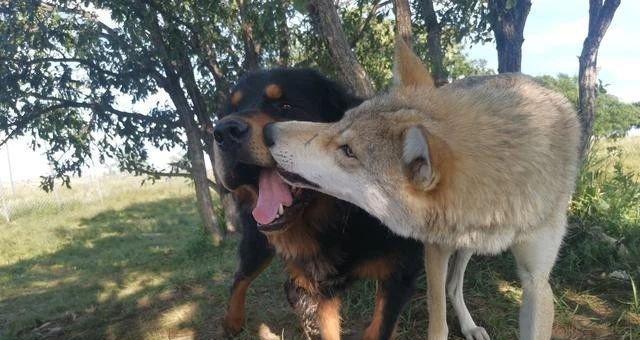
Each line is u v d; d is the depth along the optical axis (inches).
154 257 88.9
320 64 73.6
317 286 35.9
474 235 28.1
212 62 80.4
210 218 85.5
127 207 167.2
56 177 86.2
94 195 201.5
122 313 57.0
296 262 35.8
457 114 28.4
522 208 27.5
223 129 30.6
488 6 60.1
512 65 56.9
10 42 72.4
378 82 76.1
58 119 82.0
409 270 35.2
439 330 32.8
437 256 32.1
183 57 79.0
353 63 51.5
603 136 113.8
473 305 43.3
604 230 52.1
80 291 71.1
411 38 55.0
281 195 32.2
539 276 30.4
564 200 30.7
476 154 26.9
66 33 75.5
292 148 29.2
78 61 76.0
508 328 39.5
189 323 49.8
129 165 87.7
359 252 34.5
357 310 46.4
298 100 35.5
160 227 126.9
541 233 29.6
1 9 72.1
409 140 26.6
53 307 63.9
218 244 84.4
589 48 55.9
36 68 76.4
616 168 62.1
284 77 36.0
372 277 35.6
